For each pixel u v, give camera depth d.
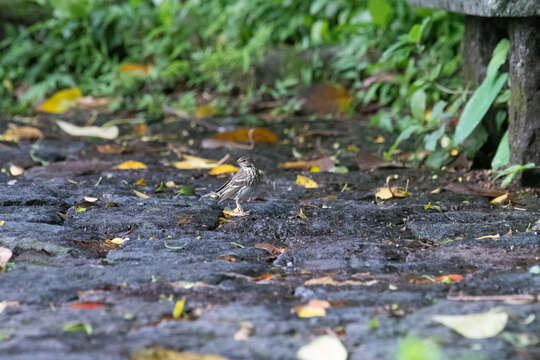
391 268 5.02
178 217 6.44
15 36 15.54
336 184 8.00
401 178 8.26
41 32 15.52
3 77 14.74
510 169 7.48
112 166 8.79
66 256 5.33
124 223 6.22
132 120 12.26
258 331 3.86
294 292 4.55
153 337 3.77
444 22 12.47
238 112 12.88
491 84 7.83
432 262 5.11
